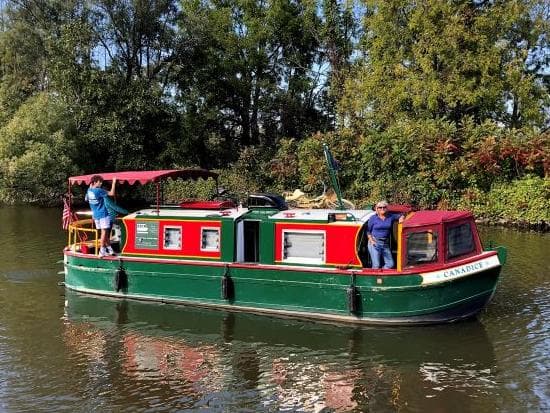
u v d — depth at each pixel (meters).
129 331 10.20
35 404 7.45
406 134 24.89
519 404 7.30
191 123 35.16
